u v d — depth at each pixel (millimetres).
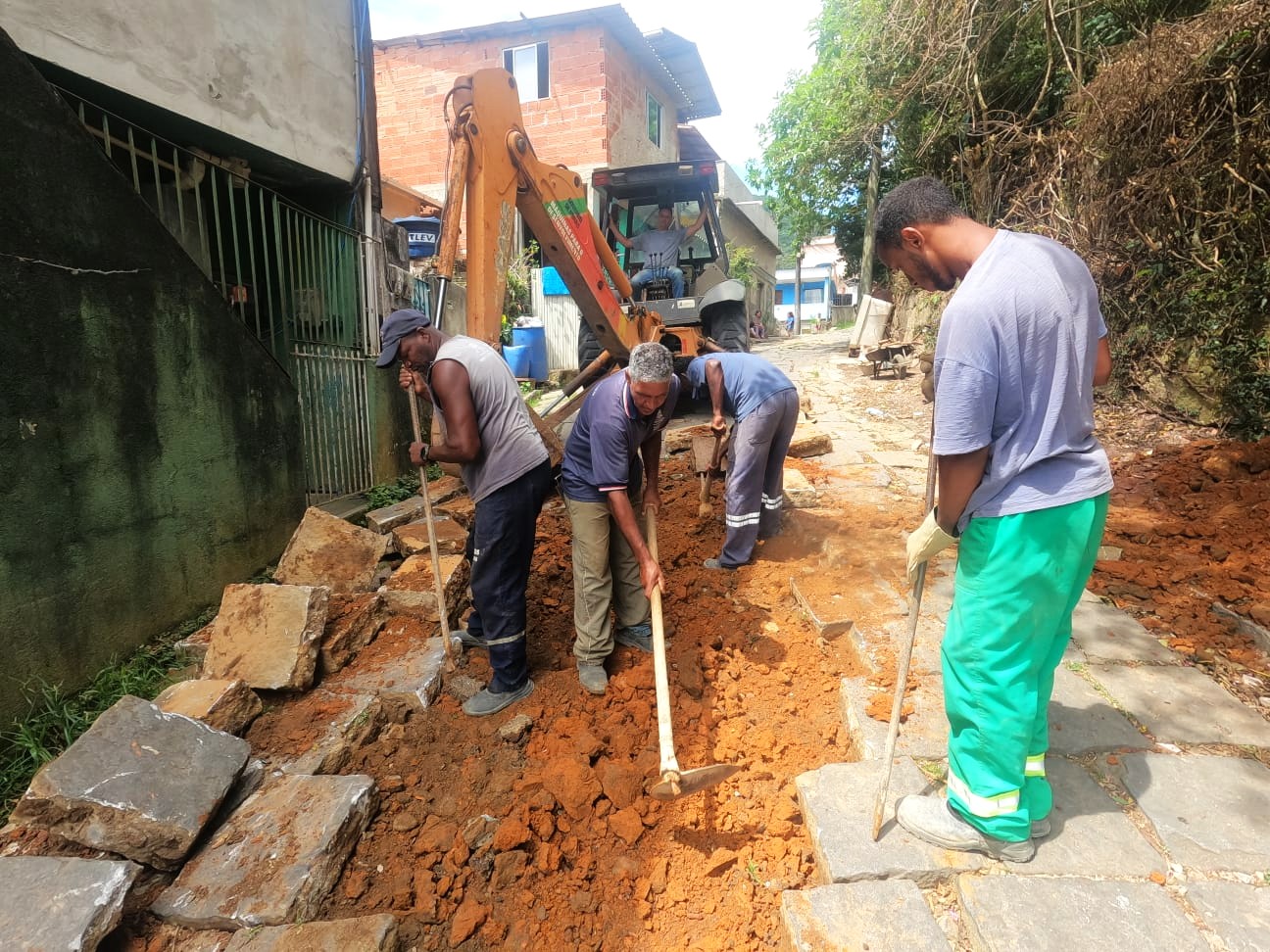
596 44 12820
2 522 2781
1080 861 1958
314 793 2365
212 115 4551
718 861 2176
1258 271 5242
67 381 3051
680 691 2998
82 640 3133
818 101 10727
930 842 2037
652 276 8508
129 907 2012
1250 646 2982
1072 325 1721
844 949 1766
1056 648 1971
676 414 8695
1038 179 6949
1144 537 4031
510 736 2752
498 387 2826
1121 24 6594
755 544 4359
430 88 13766
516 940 2016
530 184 4121
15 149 2820
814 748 2650
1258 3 4742
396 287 6703
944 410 1723
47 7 3539
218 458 3961
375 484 6258
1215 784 2219
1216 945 1705
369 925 1916
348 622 3348
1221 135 5281
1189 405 5758
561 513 5215
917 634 3139
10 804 2498
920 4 7426
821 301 45469
